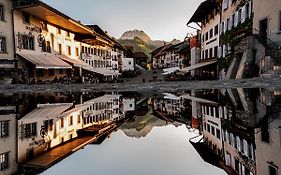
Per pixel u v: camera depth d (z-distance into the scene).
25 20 32.00
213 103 22.03
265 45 24.53
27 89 26.17
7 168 9.08
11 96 21.33
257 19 27.31
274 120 12.04
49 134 13.23
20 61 30.73
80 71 46.84
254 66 26.66
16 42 30.08
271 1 24.56
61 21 37.38
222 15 38.72
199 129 17.27
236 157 10.59
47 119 14.92
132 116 20.97
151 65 136.38
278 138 9.74
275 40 24.11
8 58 28.88
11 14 29.50
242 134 11.30
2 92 23.08
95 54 60.12
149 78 73.62
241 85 22.91
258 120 12.27
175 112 22.39
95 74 56.88
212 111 19.14
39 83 33.56
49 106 19.11
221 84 28.80
